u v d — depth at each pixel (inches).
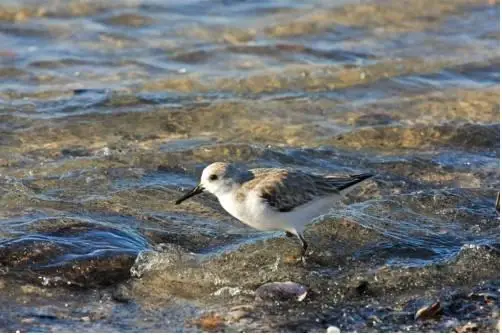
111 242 510.6
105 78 786.8
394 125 703.7
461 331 433.4
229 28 908.0
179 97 749.9
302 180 497.7
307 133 693.9
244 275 487.8
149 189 588.4
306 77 803.4
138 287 473.7
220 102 743.1
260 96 761.6
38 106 717.3
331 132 695.1
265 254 509.0
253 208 490.3
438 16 956.6
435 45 887.7
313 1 978.7
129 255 498.9
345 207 569.0
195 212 565.3
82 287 471.2
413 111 741.9
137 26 906.1
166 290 471.8
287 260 504.4
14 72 789.2
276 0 977.5
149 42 871.7
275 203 487.8
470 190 596.4
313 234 530.6
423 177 623.2
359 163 641.0
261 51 859.4
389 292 471.2
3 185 580.7
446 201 578.9
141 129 691.4
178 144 664.4
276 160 642.2
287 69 820.6
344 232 534.3
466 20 949.8
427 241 528.4
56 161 625.0
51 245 498.9
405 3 979.9
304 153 654.5
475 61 850.1
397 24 935.0
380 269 491.8
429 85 796.6
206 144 661.9
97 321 438.0
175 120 708.7
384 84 796.0
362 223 543.5
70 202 564.1
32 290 464.4
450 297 465.4
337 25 924.0
